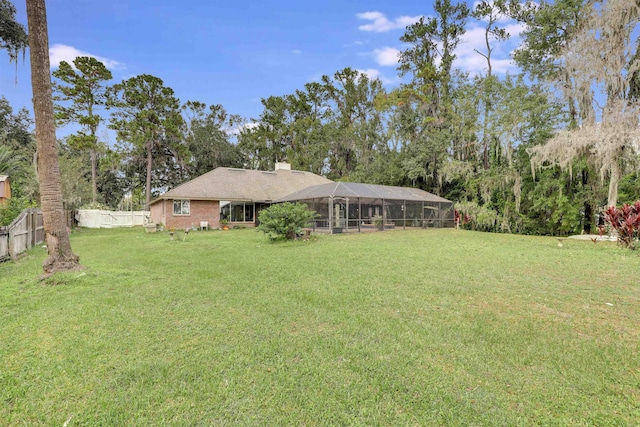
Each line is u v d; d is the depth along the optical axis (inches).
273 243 521.0
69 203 932.6
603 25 578.9
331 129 1504.7
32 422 90.7
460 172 951.6
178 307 187.8
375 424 88.8
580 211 716.7
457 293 217.0
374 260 349.4
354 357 126.3
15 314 177.0
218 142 1553.9
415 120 1145.4
